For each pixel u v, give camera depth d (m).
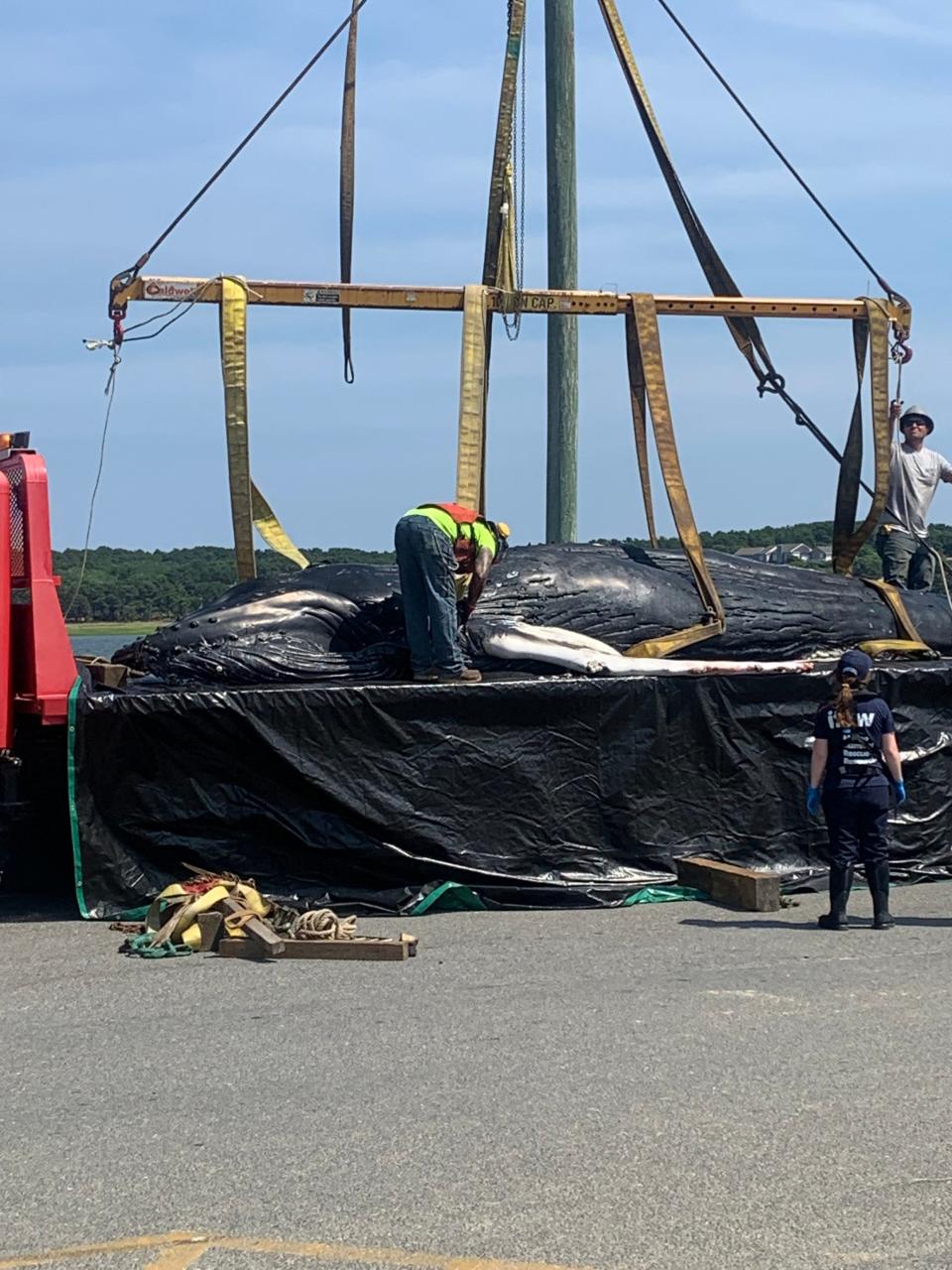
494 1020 6.07
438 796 8.48
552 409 12.87
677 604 10.05
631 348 12.16
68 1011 6.30
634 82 11.13
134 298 9.76
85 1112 5.03
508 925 8.05
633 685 8.80
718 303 10.88
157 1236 4.04
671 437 10.38
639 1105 5.00
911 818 9.36
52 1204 4.27
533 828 8.63
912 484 12.38
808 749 9.14
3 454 8.43
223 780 8.27
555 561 10.03
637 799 8.81
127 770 8.15
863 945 7.48
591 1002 6.34
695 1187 4.31
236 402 9.87
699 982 6.67
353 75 10.63
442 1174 4.42
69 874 8.78
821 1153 4.55
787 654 10.32
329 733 8.34
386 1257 3.88
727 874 8.54
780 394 11.52
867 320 11.25
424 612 8.88
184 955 7.32
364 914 8.32
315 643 9.21
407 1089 5.20
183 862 8.25
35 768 8.45
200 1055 5.65
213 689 8.57
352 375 10.82
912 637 10.58
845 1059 5.49
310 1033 5.92
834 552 11.71
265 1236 4.02
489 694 8.55
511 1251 3.92
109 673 8.91
